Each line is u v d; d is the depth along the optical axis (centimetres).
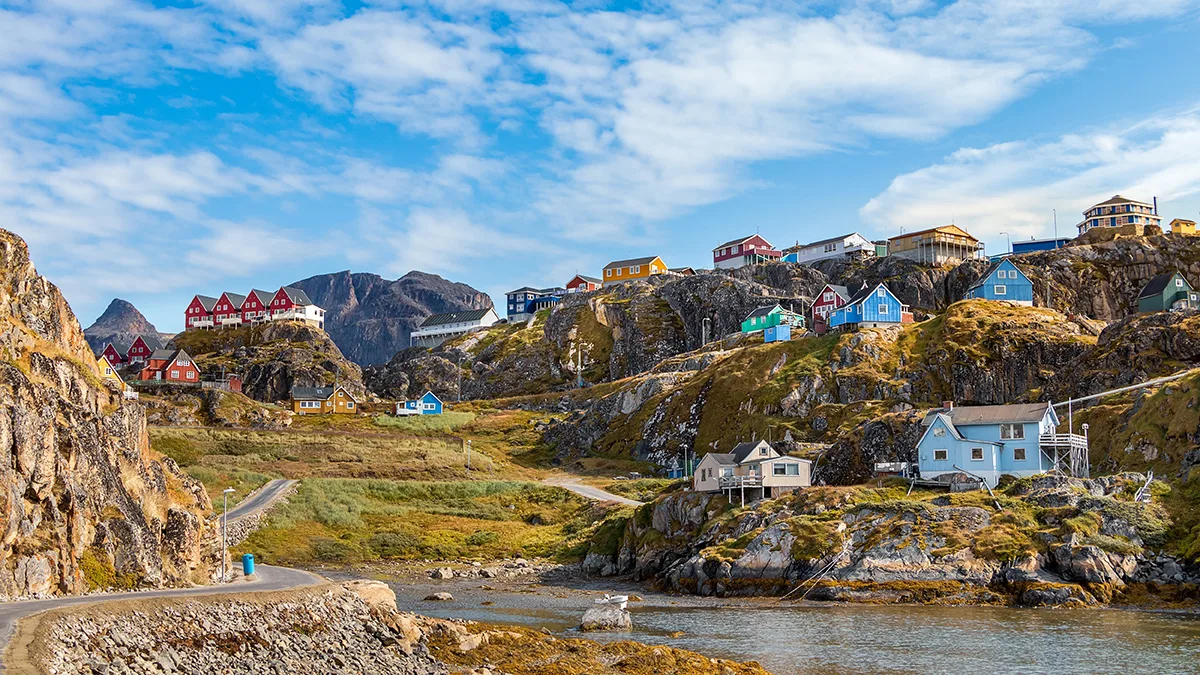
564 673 5738
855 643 7150
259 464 16425
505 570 12225
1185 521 9506
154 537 7081
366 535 13562
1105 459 11456
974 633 7488
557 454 18650
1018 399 14925
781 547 10100
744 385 17025
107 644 4203
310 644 5366
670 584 10631
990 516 9900
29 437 6159
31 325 7412
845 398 15988
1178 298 17462
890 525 9975
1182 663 6338
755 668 6131
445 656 6006
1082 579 9006
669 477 16325
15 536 5822
